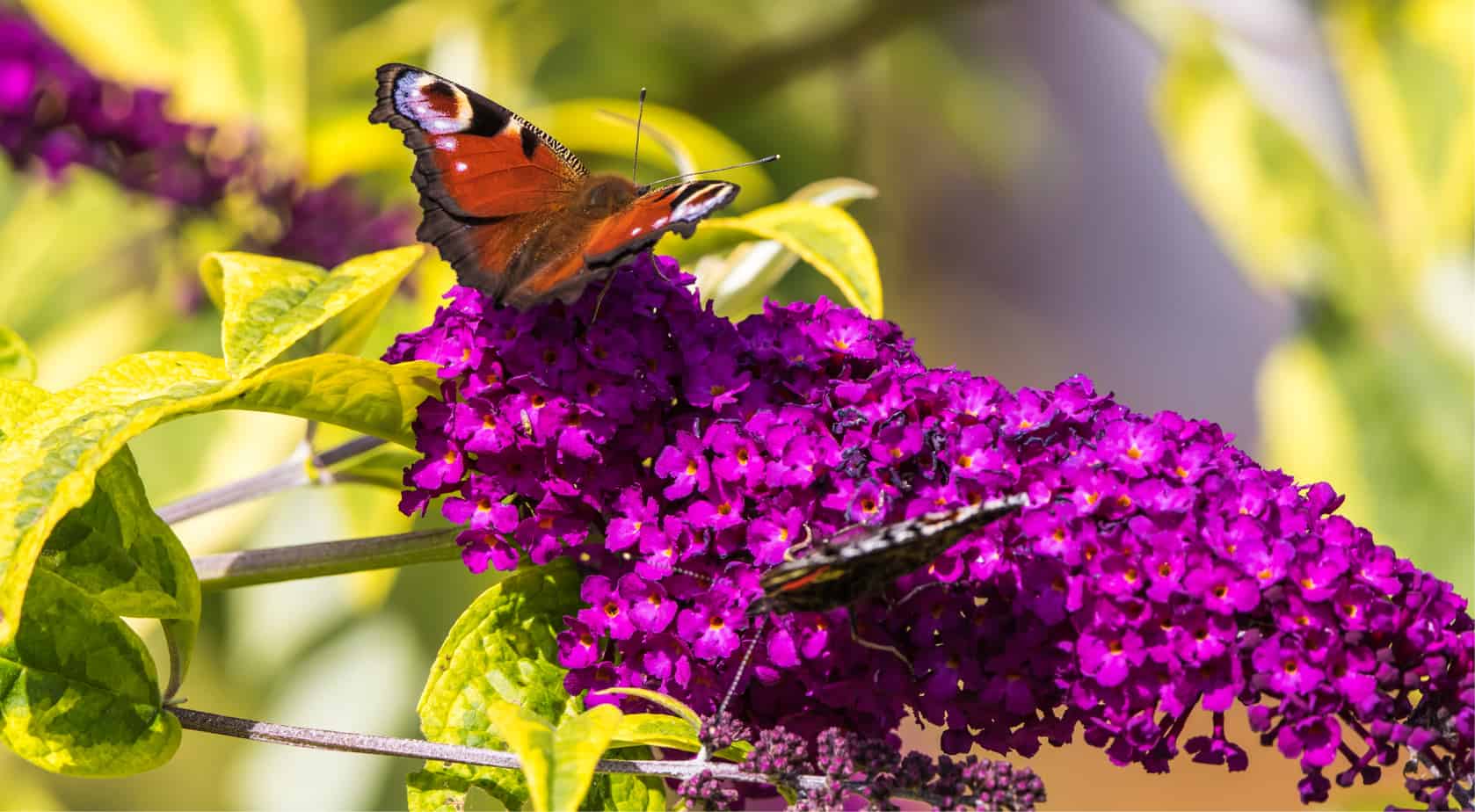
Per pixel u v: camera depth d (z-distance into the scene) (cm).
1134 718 144
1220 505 144
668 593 145
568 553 146
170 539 146
